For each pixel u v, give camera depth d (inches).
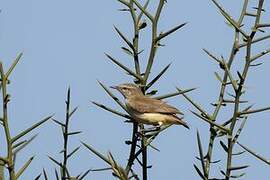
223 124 331.9
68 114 332.2
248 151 303.3
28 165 289.7
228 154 314.0
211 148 335.3
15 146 290.4
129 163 347.3
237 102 318.0
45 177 305.4
